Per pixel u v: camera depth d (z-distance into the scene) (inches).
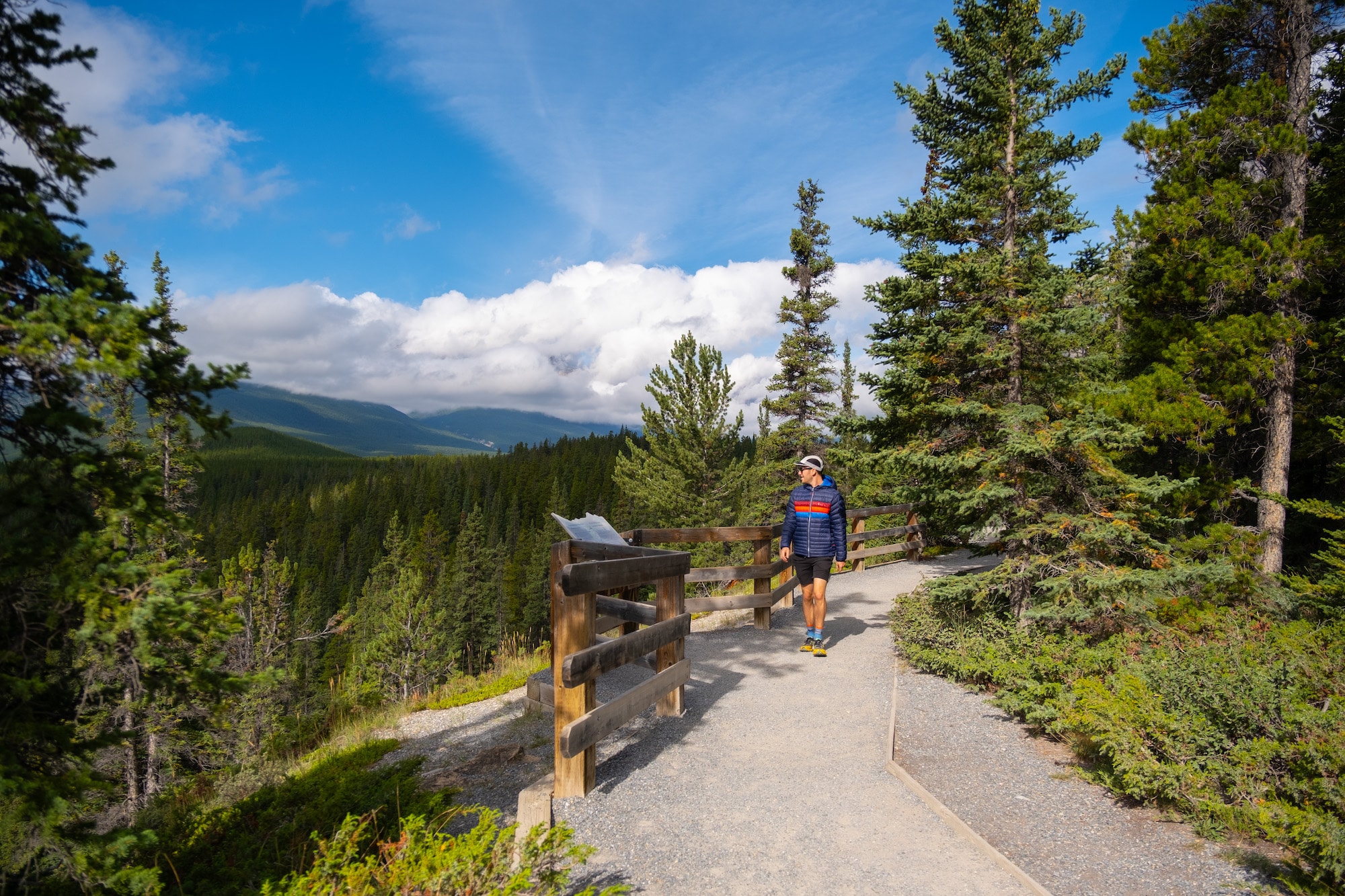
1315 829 125.8
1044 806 168.2
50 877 105.7
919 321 299.0
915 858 143.9
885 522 697.6
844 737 213.6
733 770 189.3
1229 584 272.5
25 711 103.3
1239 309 398.6
